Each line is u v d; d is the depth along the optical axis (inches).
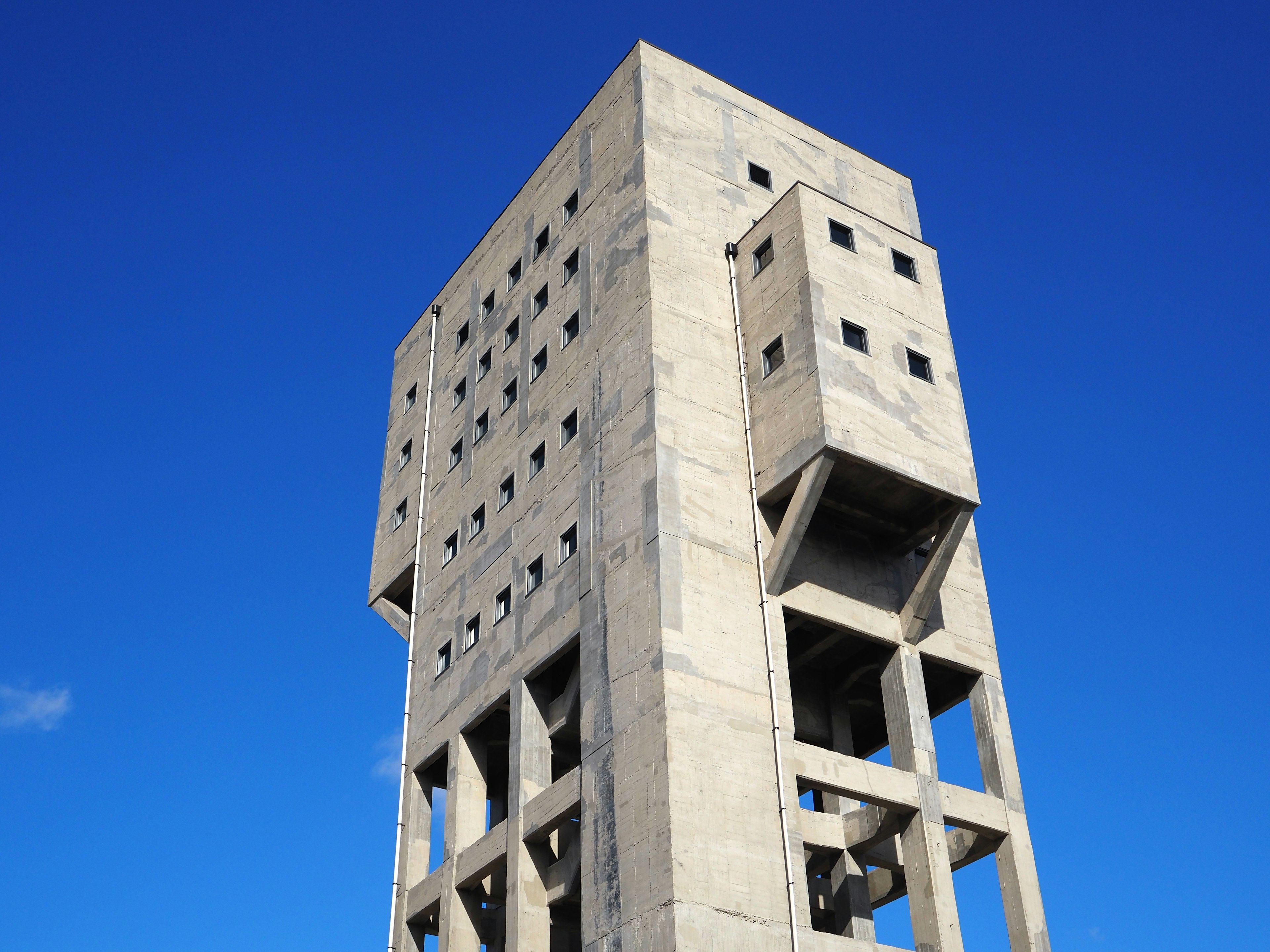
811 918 1283.2
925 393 1476.4
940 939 1269.7
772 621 1363.2
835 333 1444.4
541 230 1833.2
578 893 1369.3
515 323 1827.0
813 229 1508.4
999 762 1434.5
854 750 1752.0
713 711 1285.7
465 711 1601.9
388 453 2092.8
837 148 1840.6
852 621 1425.9
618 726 1314.0
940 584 1437.0
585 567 1457.9
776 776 1286.9
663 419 1430.9
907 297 1541.6
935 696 1557.6
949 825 1380.4
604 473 1486.2
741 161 1712.6
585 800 1321.4
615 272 1609.3
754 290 1545.3
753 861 1231.5
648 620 1328.7
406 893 1593.3
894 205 1857.8
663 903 1182.9
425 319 2123.5
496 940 1579.7
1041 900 1365.7
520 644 1534.2
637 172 1632.6
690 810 1221.7
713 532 1391.5
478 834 1545.3
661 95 1695.4
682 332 1508.4
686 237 1592.0
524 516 1625.2
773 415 1448.1
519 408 1728.6
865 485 1421.0
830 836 1349.7
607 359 1560.0
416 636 1786.4
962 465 1453.0
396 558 1921.8
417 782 1663.4
